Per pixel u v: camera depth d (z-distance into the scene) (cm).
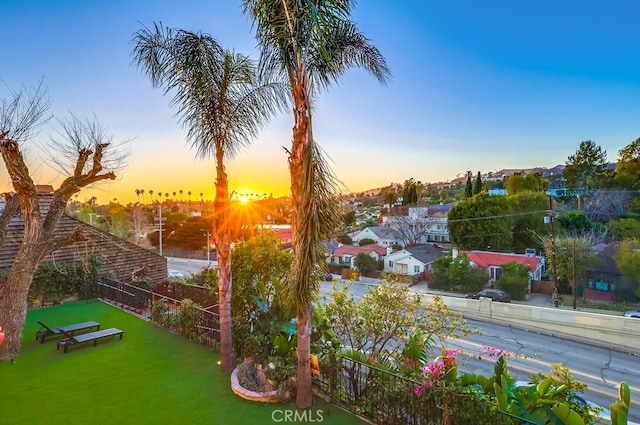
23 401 625
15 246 1359
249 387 654
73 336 929
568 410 426
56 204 965
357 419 570
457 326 835
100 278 1500
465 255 2948
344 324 805
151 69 716
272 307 813
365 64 677
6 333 823
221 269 743
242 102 754
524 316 1814
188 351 861
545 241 2852
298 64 541
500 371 552
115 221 4591
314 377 660
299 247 545
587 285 2603
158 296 1230
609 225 3272
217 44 719
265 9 560
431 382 517
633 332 1508
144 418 570
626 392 438
